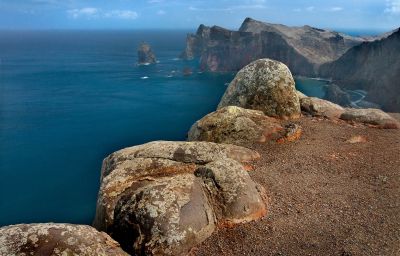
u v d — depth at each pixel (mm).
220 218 13062
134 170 15203
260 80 25609
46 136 62000
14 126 68125
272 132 22062
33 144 57688
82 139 60438
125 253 11258
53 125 68938
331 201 14875
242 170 14266
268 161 18859
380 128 24297
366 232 12719
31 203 38344
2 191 40969
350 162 18844
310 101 26781
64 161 50469
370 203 14695
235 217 13086
